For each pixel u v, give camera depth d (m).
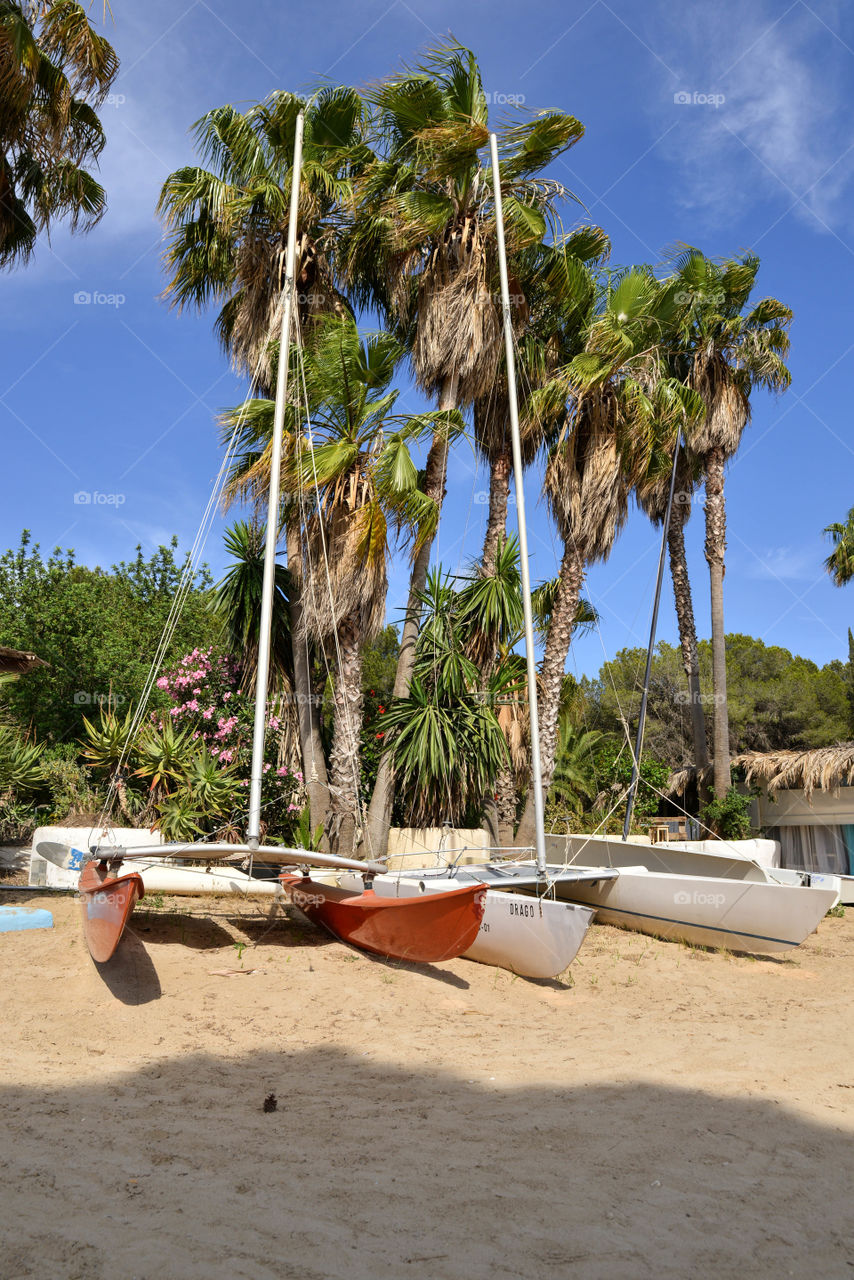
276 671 12.99
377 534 11.17
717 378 17.83
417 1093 4.69
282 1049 5.46
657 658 30.42
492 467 14.91
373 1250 2.90
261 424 11.66
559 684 13.26
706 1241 3.07
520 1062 5.37
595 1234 3.08
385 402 11.61
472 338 12.53
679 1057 5.55
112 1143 3.79
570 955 7.16
